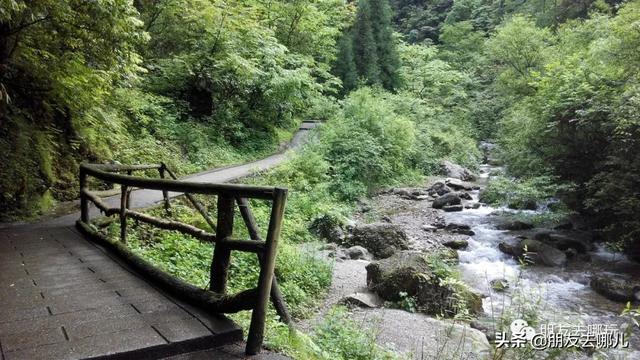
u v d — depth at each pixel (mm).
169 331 2795
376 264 7449
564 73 12102
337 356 4062
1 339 2625
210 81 16250
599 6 22047
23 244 5367
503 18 35562
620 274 8672
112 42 6605
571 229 11578
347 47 29312
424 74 30891
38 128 7867
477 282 8203
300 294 6551
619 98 9656
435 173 20438
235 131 17141
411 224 12602
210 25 15320
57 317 3010
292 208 11266
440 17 44156
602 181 10266
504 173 15930
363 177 16484
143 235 6578
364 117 18703
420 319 6145
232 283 5973
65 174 8461
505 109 24234
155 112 13516
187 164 12797
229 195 3152
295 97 19516
